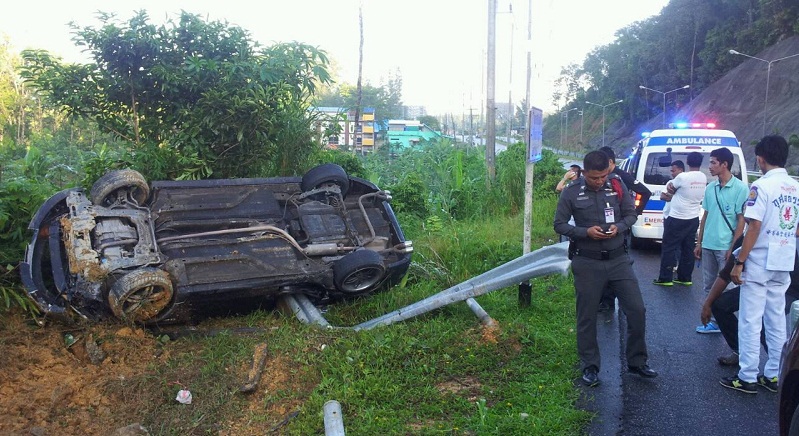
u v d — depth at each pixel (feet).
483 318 20.18
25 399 14.39
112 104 28.99
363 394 15.62
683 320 24.09
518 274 19.70
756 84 209.97
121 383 15.46
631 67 315.78
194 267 19.31
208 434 13.98
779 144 16.40
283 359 17.04
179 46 28.37
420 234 37.96
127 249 19.70
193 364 16.88
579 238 17.30
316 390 15.55
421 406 15.24
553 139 422.41
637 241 40.45
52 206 20.01
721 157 21.53
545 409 15.30
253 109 28.14
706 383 17.67
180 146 28.35
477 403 14.83
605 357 19.63
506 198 53.06
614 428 14.84
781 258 16.38
